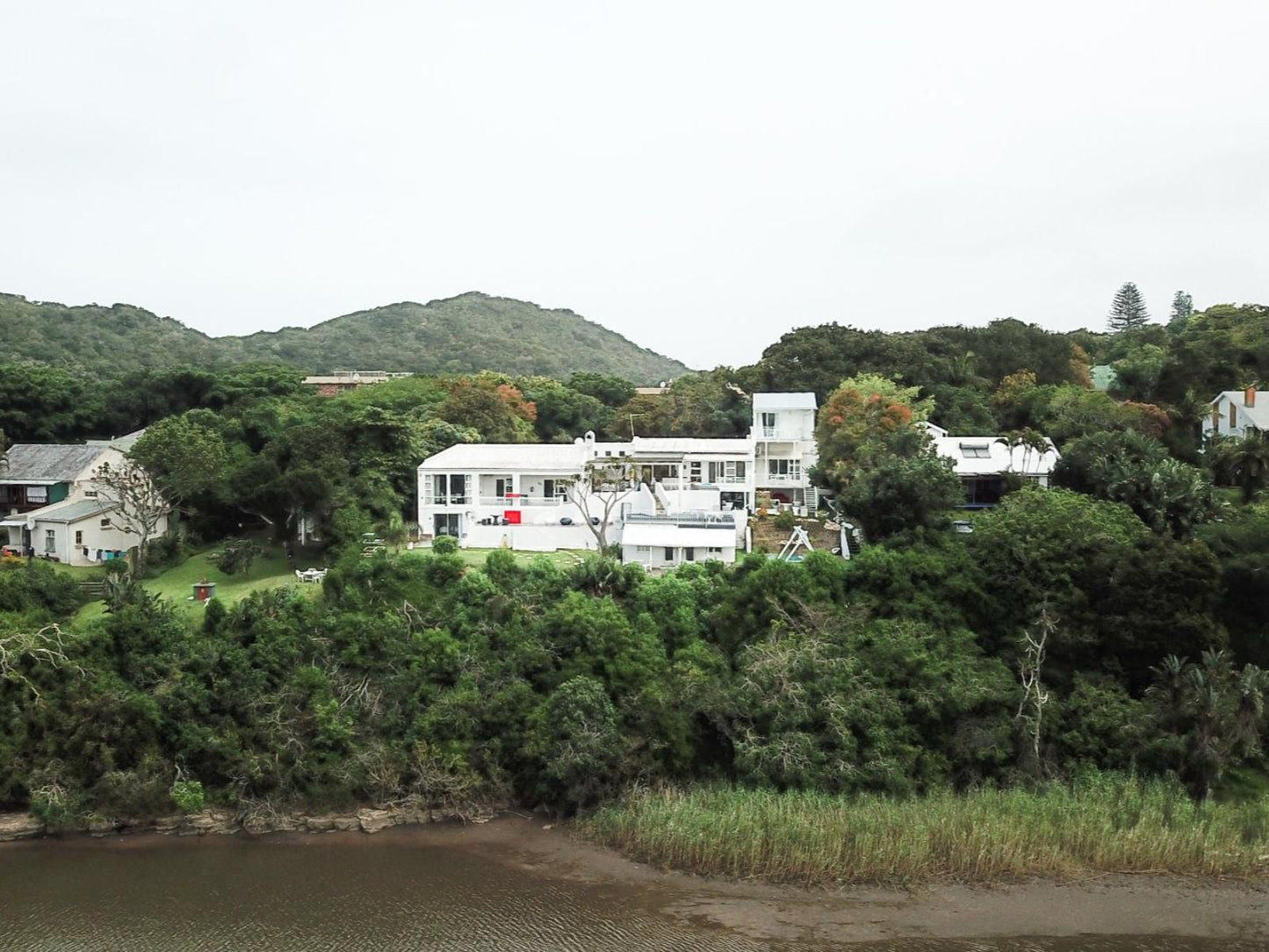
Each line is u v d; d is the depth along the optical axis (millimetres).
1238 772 47094
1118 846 41500
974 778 45906
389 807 46781
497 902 39938
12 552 67688
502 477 70750
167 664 48844
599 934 37594
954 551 55656
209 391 97438
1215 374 93500
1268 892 40000
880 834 41531
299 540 66562
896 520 59469
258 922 38438
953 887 40500
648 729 47000
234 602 55094
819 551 58281
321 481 63875
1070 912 38750
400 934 37719
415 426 81688
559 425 103625
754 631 52562
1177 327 134250
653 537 62500
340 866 42938
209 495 68625
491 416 91812
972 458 74688
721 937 37344
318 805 46438
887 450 67250
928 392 94938
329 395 112125
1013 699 47156
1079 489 66938
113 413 94438
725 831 41938
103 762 45562
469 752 47500
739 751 45844
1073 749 46469
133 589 53875
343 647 50719
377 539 62688
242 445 77625
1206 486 61375
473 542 66500
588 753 45469
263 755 46281
